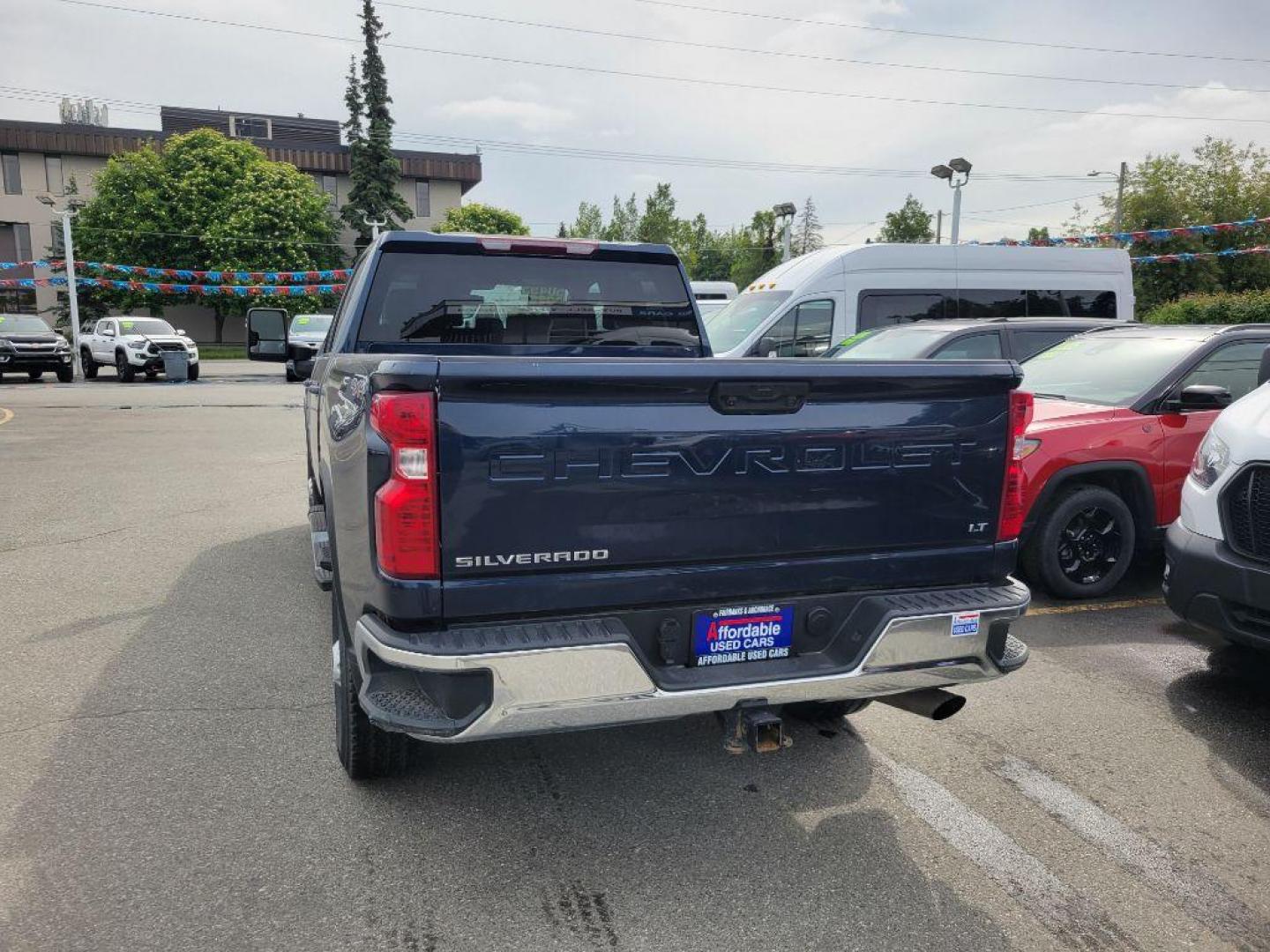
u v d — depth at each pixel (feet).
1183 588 13.91
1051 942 8.28
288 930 8.26
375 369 7.89
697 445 8.39
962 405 9.39
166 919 8.36
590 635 8.04
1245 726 12.82
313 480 19.17
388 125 157.07
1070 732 12.62
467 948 8.07
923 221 194.49
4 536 23.26
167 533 23.66
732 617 8.82
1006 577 10.02
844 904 8.79
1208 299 95.96
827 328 38.70
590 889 8.94
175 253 136.15
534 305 14.24
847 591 9.25
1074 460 17.99
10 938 8.04
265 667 14.56
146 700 13.24
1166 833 10.14
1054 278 41.91
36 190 152.97
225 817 10.11
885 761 11.73
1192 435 18.94
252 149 143.84
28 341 77.30
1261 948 8.25
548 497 7.99
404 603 7.77
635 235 213.05
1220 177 128.16
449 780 11.05
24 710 12.84
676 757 11.76
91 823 9.93
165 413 54.24
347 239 163.53
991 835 10.03
